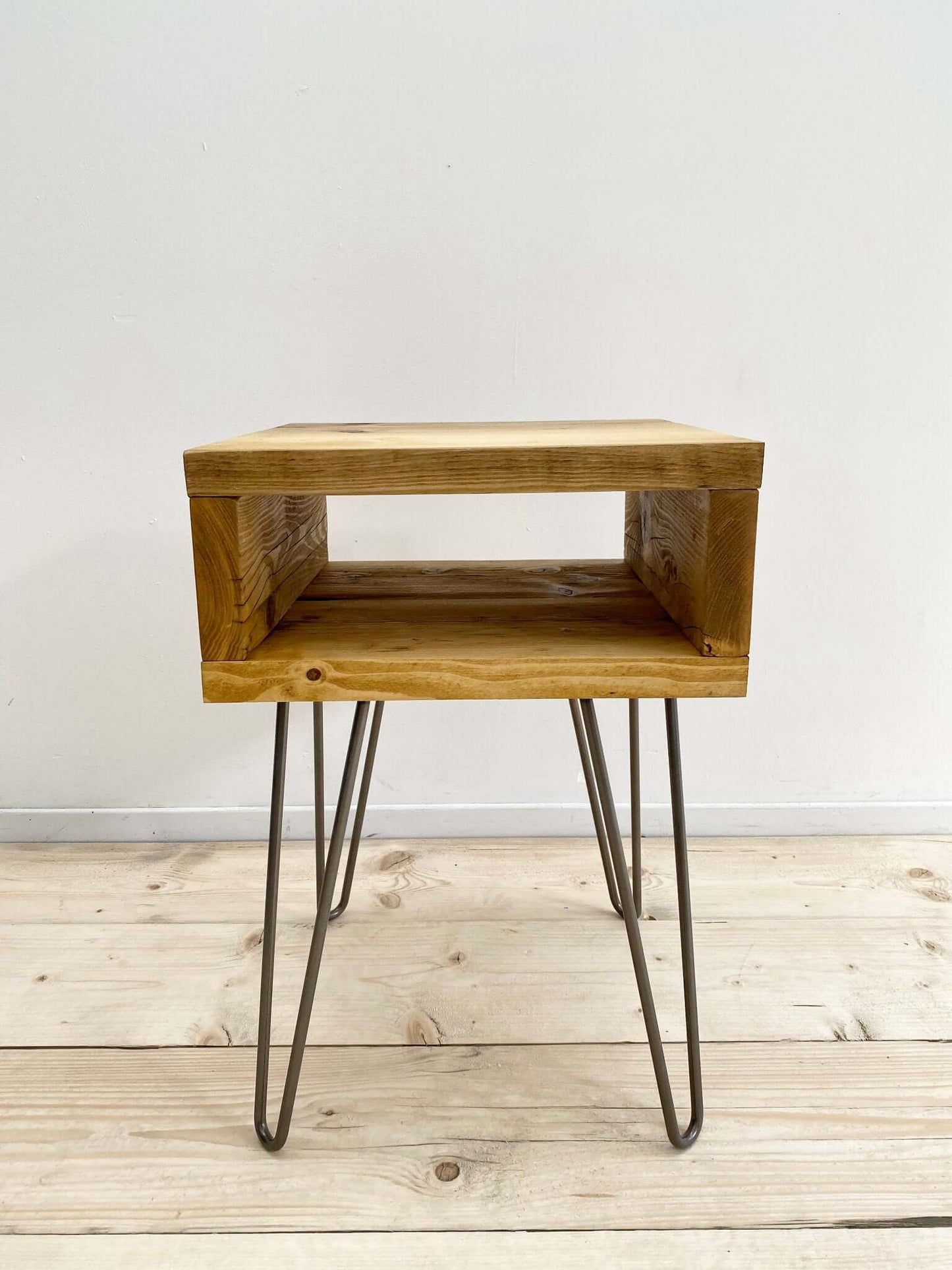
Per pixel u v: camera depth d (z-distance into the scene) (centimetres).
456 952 110
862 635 131
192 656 130
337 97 113
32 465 123
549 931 115
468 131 114
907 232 117
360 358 120
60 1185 77
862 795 138
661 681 69
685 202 116
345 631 76
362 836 139
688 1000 79
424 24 111
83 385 120
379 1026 97
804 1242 72
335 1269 70
